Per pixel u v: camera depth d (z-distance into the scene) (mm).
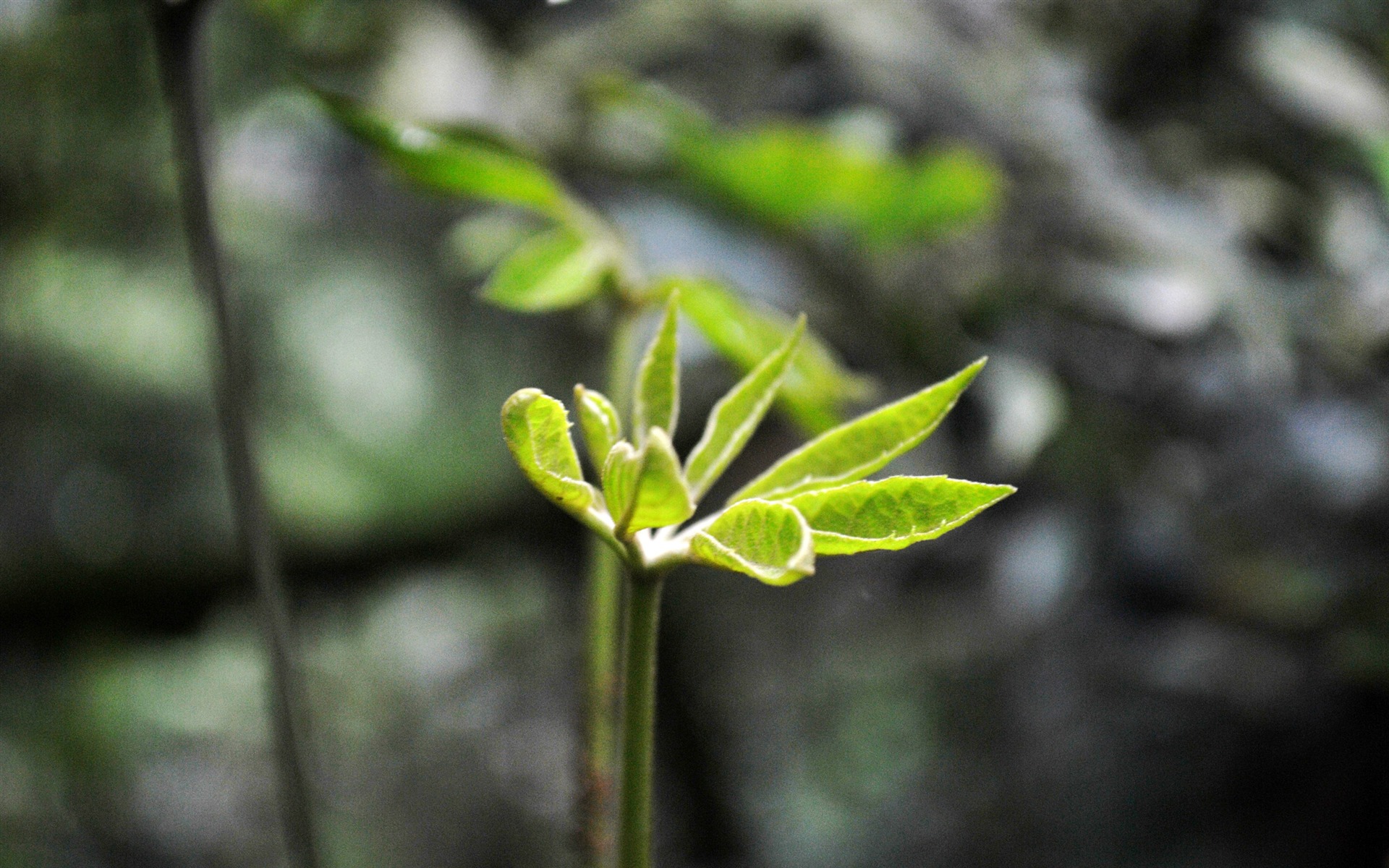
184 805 1733
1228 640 1044
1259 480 976
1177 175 1043
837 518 394
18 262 1339
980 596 1301
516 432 392
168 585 1544
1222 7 1072
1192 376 991
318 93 524
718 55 1166
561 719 1933
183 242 1392
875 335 1017
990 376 962
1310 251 1041
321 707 1765
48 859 1519
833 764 1722
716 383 1158
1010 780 1497
